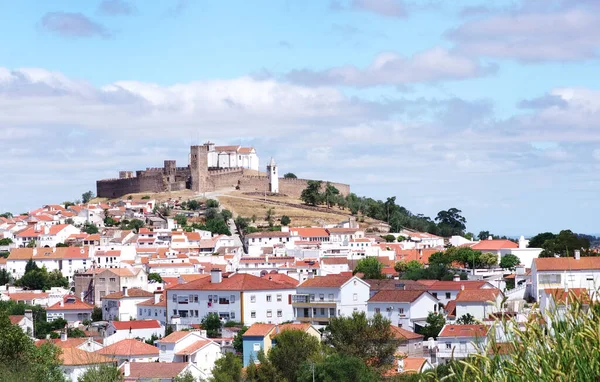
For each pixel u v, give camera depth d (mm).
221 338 194625
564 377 29672
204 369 160000
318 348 144125
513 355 31406
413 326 187250
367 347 142250
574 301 32156
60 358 127062
